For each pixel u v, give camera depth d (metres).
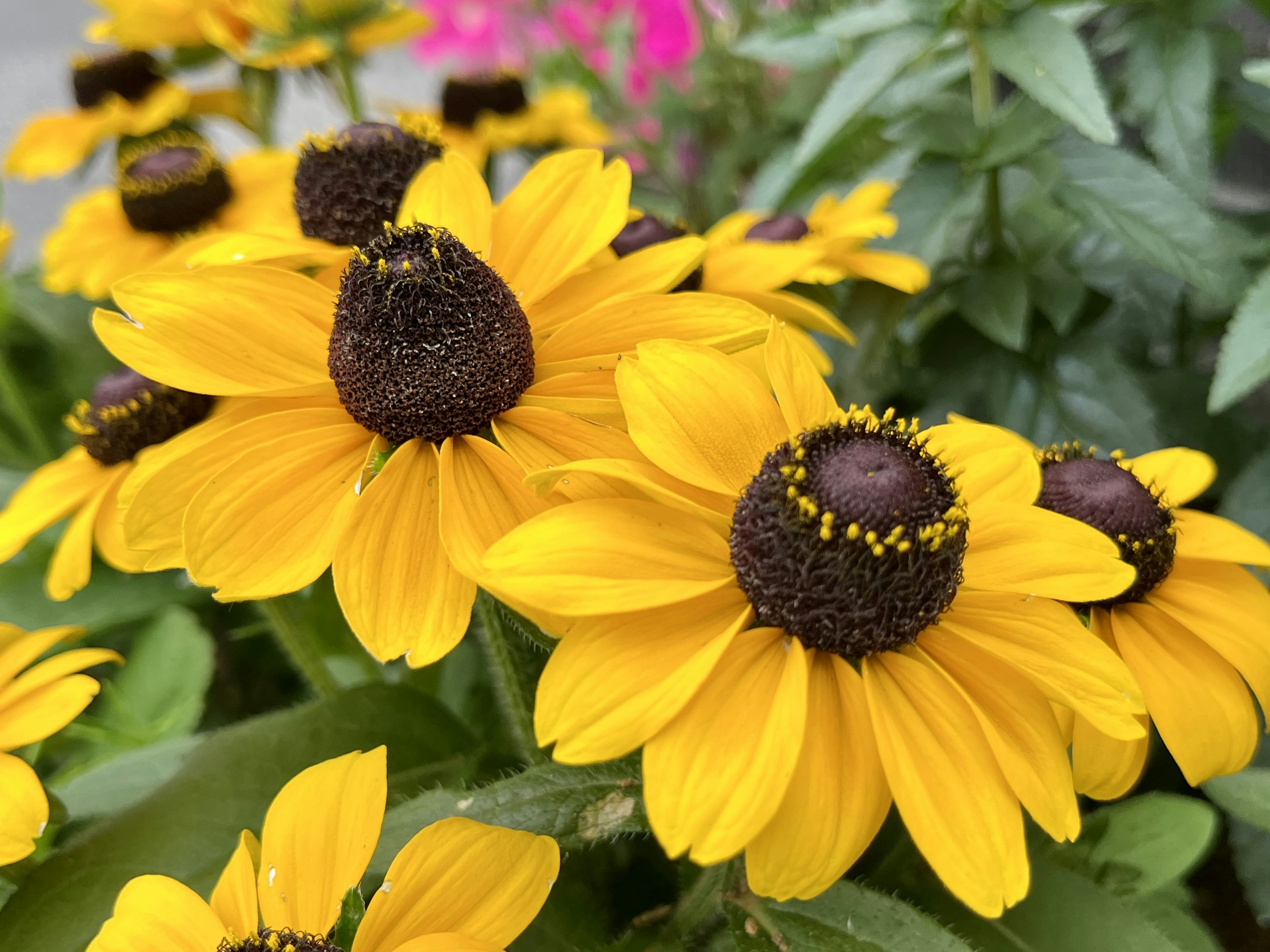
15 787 0.11
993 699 0.09
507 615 0.11
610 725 0.08
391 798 0.14
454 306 0.10
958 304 0.18
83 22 0.50
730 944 0.12
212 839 0.13
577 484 0.10
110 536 0.15
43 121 0.25
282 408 0.11
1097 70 0.21
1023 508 0.10
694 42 0.31
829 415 0.10
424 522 0.10
